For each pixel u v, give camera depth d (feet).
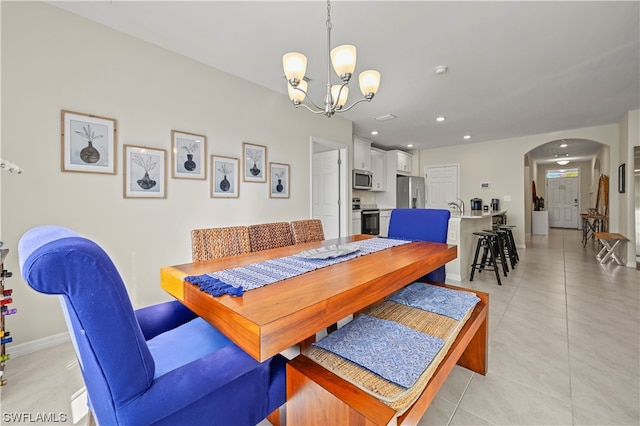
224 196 9.47
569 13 6.44
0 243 5.14
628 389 4.92
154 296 7.91
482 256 13.78
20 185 5.96
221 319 2.99
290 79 5.18
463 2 6.10
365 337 3.88
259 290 3.42
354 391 2.94
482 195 20.20
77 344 2.70
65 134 6.48
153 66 7.82
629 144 13.19
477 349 5.43
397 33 7.20
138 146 7.58
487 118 14.35
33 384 5.10
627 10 6.33
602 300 9.18
